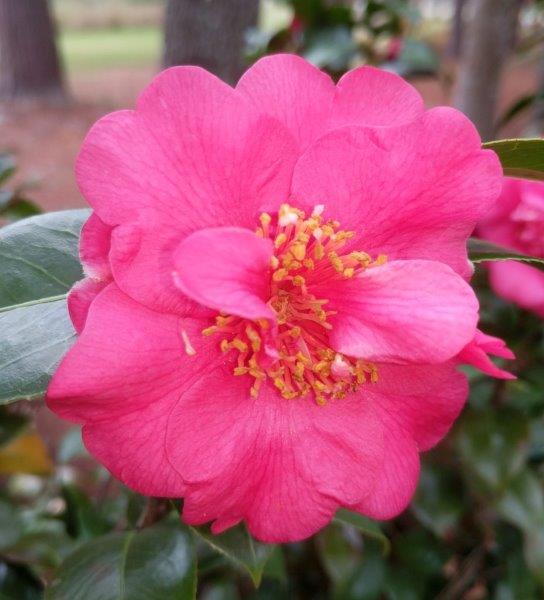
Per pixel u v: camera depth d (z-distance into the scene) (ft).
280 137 0.40
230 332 0.40
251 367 0.40
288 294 0.43
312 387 0.43
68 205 2.92
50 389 0.35
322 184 0.42
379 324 0.40
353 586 0.93
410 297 0.40
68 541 0.89
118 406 0.38
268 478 0.43
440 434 0.48
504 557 0.98
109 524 0.89
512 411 0.82
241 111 0.38
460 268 0.44
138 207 0.37
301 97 0.42
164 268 0.38
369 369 0.44
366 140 0.40
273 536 0.44
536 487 0.82
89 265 0.39
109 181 0.37
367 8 1.07
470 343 0.39
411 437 0.48
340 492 0.44
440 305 0.39
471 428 0.80
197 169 0.38
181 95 0.37
